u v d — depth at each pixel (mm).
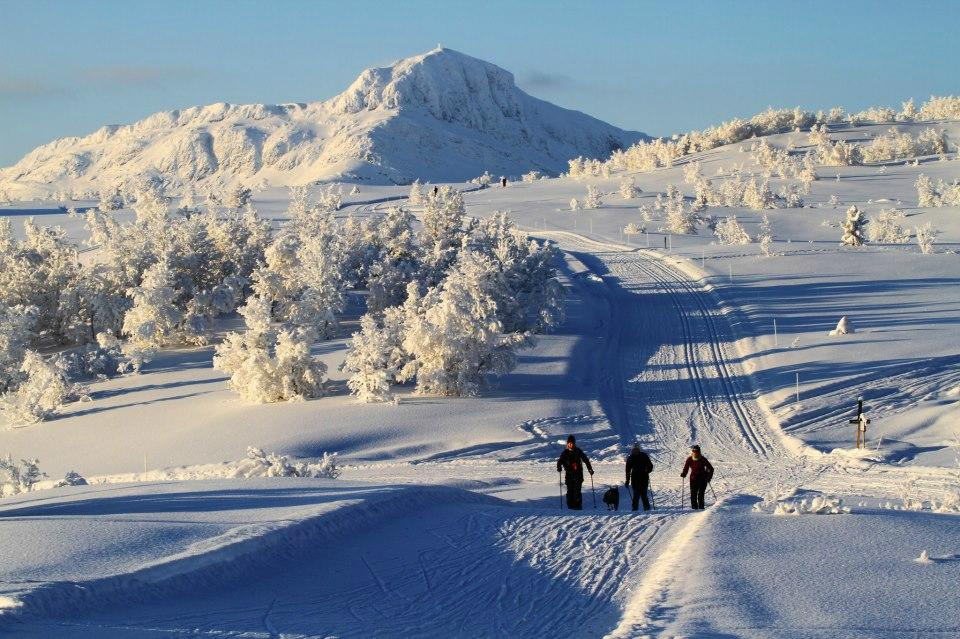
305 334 56875
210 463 44938
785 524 16656
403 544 16625
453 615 12719
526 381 58875
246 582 13812
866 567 13375
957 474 33125
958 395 48562
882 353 58156
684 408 53188
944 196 142250
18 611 11281
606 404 54094
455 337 55094
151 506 18953
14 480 33344
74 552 14094
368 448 46281
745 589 12445
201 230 92875
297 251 85062
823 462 39469
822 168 194250
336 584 14078
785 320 71688
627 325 76500
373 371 54469
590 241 126500
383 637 11664
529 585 14180
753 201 146750
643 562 15383
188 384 68125
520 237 76938
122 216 181375
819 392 52031
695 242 121562
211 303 84750
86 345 84062
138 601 12438
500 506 21172
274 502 19016
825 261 95875
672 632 10688
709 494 29812
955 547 14570
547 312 71438
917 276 86188
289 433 49125
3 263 89062
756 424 48812
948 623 10891
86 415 62594
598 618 12531
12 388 74875
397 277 83250
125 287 87062
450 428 48844
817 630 10695
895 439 42969
